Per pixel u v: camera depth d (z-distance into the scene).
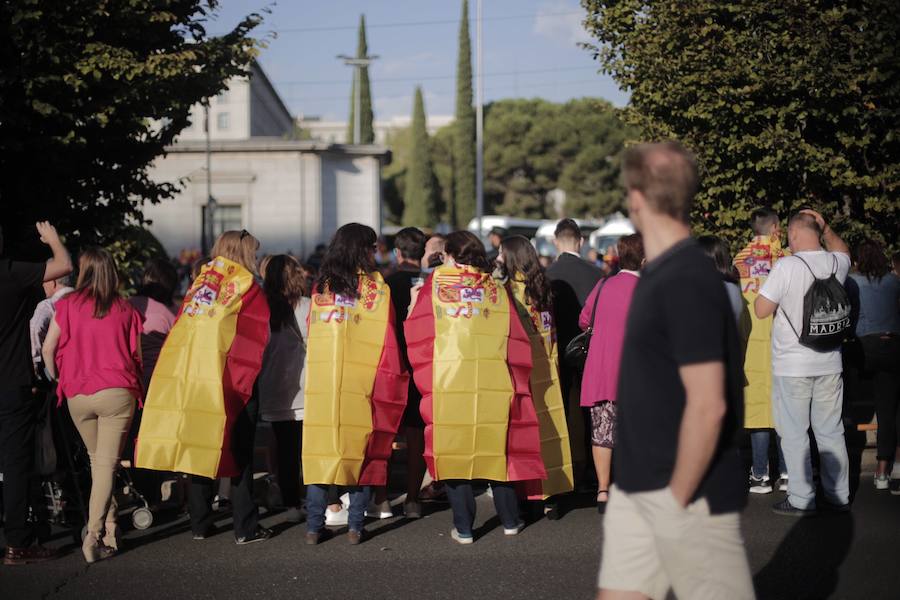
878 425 7.30
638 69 9.99
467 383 5.96
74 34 9.06
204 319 6.08
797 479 6.52
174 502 7.38
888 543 5.84
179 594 5.16
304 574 5.50
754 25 9.75
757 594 4.95
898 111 9.22
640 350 2.80
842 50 9.37
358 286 6.13
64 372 5.87
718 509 2.76
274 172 35.31
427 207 65.19
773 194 10.12
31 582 5.41
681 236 2.83
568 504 7.27
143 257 10.58
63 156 9.59
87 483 6.62
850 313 6.68
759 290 7.18
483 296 6.07
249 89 61.41
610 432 6.52
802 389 6.44
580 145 61.16
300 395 6.64
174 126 10.58
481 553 5.88
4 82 8.77
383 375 6.14
